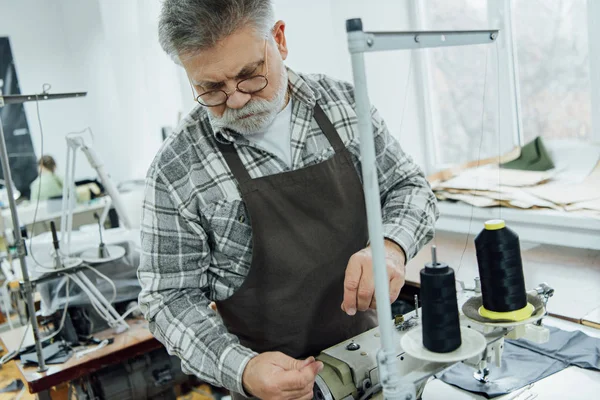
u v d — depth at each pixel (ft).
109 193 7.96
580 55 7.31
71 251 7.54
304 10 8.71
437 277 2.66
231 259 4.00
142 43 15.23
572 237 6.32
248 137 3.96
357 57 2.25
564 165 7.51
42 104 18.75
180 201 3.85
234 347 3.45
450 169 8.68
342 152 4.06
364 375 3.30
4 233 11.71
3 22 18.03
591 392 3.51
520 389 3.63
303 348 4.08
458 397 3.66
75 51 18.99
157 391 7.00
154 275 3.85
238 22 3.15
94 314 7.09
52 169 15.58
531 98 8.02
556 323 4.56
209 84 3.39
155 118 15.84
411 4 8.87
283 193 3.86
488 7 8.10
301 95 4.07
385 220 4.05
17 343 7.28
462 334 2.92
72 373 6.32
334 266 4.01
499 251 2.87
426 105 9.18
